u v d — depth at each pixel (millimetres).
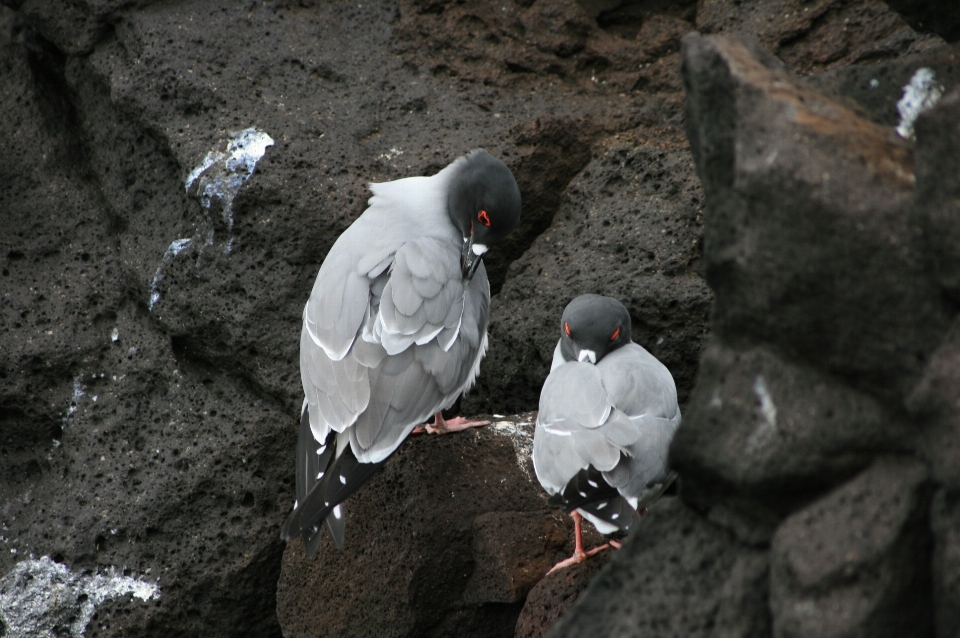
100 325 11195
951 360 4609
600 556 8203
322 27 12016
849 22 11180
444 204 9758
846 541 4871
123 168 11656
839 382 5117
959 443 4582
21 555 10602
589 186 11070
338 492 8312
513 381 10688
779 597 5051
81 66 11992
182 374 10906
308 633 9641
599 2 12453
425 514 9000
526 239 11445
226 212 10758
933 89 5777
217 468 10484
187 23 11695
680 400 10297
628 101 11922
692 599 5488
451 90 11836
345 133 11281
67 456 10969
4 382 11039
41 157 11734
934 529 4754
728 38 5676
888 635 4879
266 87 11539
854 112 5512
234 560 10383
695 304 9961
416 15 12125
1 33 12055
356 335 8852
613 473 7637
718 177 5348
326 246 10727
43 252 11477
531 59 12078
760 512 5340
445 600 9016
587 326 8953
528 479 9234
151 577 10328
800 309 5055
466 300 9414
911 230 4730
